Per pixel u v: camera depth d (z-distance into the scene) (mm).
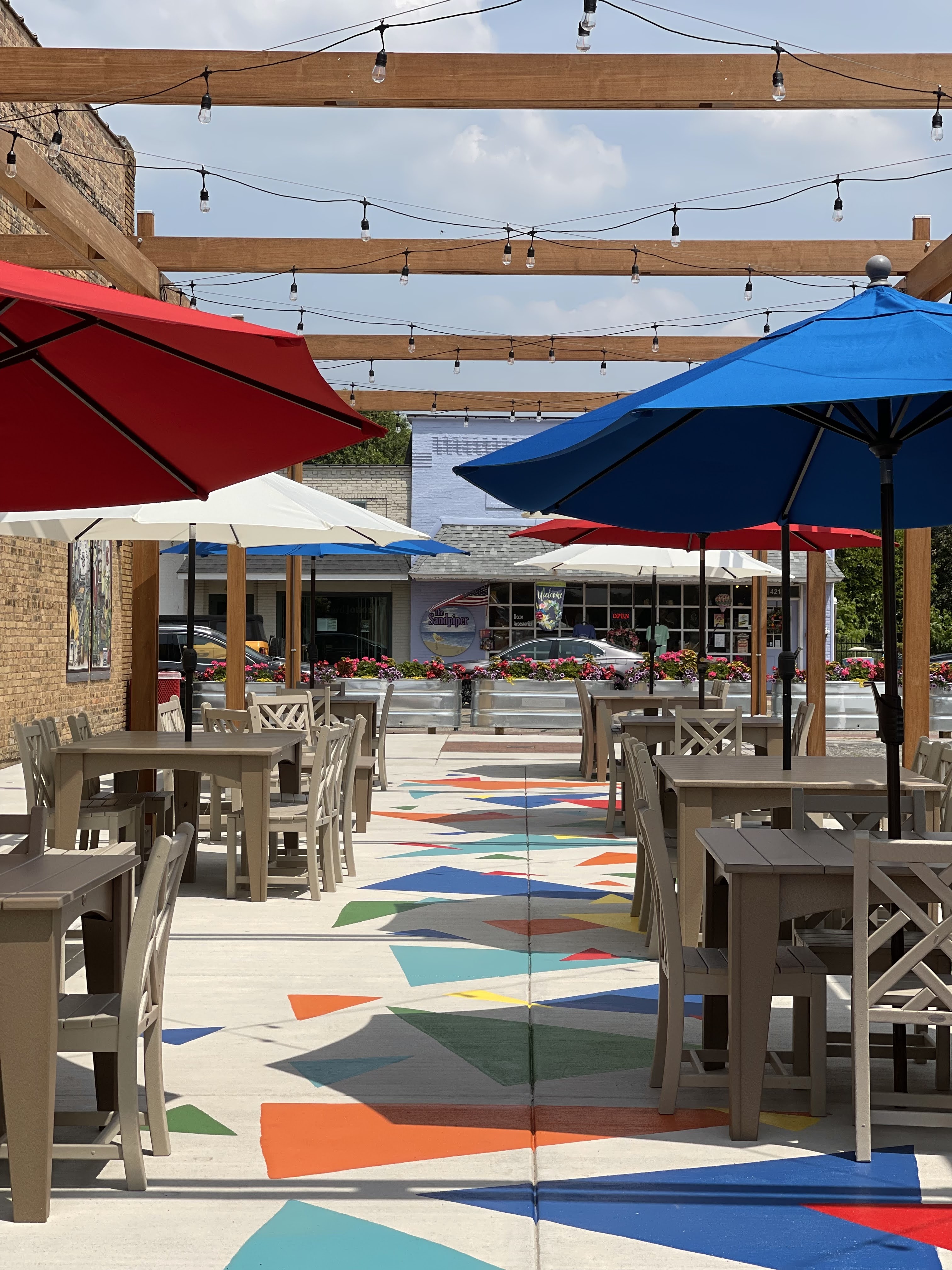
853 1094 4652
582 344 16297
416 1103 4531
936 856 3961
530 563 13844
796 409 4812
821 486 6496
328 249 12875
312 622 13742
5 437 4613
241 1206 3682
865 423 4715
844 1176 3916
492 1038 5312
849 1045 4977
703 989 4453
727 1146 4156
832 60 8875
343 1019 5543
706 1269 3316
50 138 15266
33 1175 3557
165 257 12727
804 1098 4645
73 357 4043
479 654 31094
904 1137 4242
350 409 4102
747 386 3762
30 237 11602
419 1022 5520
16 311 3688
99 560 18906
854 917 4016
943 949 4000
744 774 6984
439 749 18688
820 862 4305
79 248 10742
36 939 3570
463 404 19922
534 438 4719
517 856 9820
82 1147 3777
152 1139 4047
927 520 6703
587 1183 3859
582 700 15117
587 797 13375
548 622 30781
